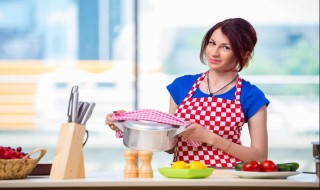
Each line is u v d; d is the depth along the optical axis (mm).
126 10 7949
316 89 8211
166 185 2160
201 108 2709
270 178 2336
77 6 7871
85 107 2395
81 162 2369
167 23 8133
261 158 2652
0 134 8148
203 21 8156
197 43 8156
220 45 2664
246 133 8016
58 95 8062
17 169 2328
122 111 2619
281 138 8414
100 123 8273
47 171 2537
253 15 8055
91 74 7949
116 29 7945
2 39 7867
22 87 7992
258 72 8180
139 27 8094
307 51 8117
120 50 7965
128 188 2301
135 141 2461
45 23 7855
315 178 2385
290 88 8227
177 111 2748
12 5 7848
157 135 2451
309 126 8352
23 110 8070
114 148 8500
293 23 8055
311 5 8047
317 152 2398
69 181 2178
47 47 7906
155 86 8125
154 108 8133
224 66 2688
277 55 8125
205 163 2656
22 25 7848
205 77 2807
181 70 8164
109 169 8469
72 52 7906
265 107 2727
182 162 2350
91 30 7898
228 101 2709
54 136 8266
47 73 7965
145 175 2350
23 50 7895
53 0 7852
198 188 2307
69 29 7871
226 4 8055
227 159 2650
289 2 8031
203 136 2553
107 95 8008
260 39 8102
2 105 8047
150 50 8125
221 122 2686
